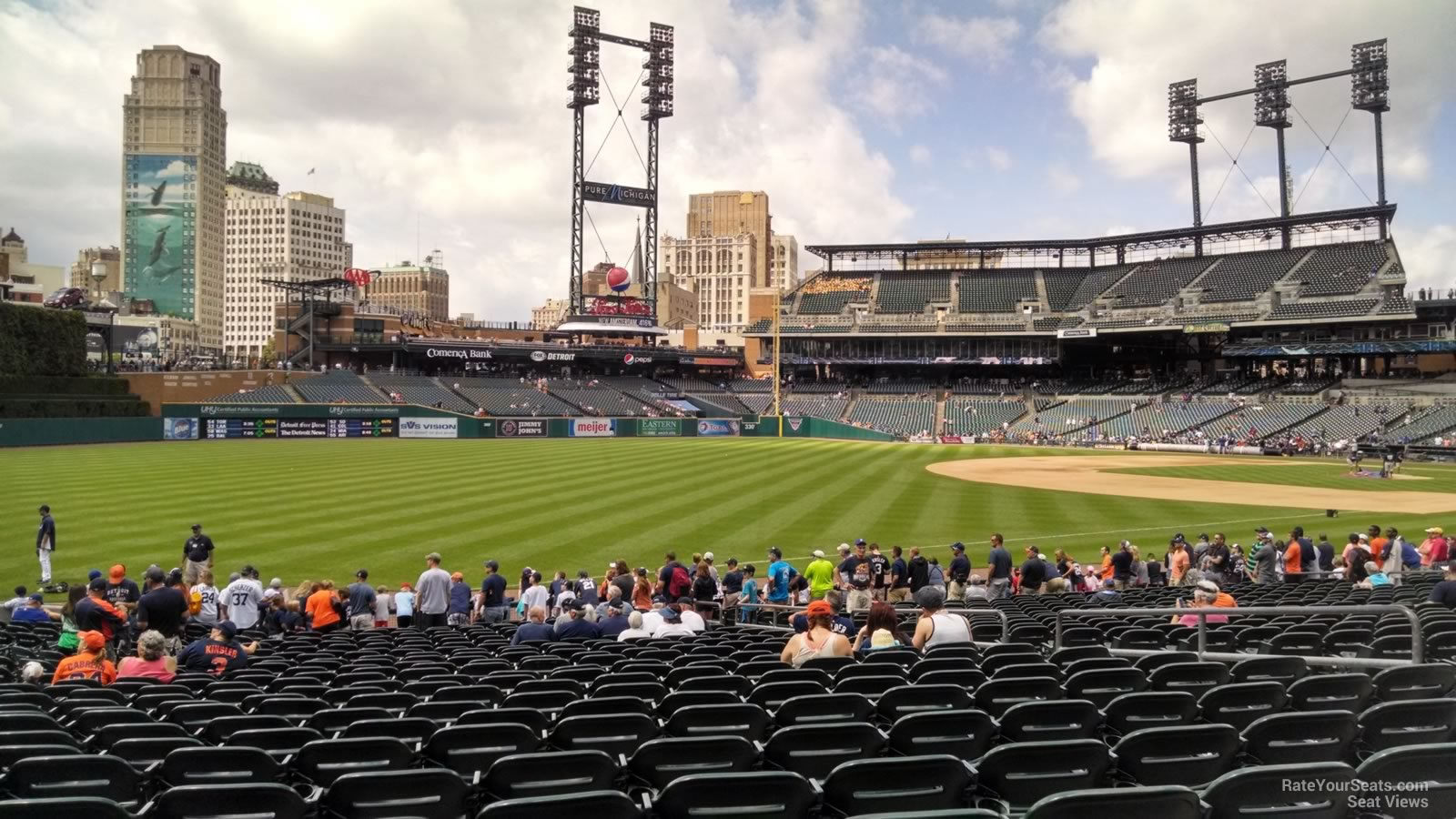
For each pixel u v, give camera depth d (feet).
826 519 108.78
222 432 243.60
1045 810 13.84
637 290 448.24
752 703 26.07
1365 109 264.52
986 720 21.17
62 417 212.84
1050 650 38.70
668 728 22.74
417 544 88.43
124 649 46.14
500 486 134.82
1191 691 27.40
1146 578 72.18
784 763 20.15
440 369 321.52
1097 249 327.06
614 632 47.60
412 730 22.89
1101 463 198.80
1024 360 307.58
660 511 112.06
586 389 316.60
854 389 328.29
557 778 18.19
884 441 279.90
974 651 34.47
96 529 93.25
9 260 363.56
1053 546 96.84
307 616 56.80
